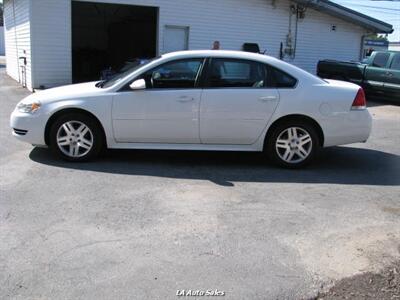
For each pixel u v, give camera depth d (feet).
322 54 68.74
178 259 12.91
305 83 22.15
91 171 20.79
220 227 15.10
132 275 12.03
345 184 20.44
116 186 18.83
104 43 87.71
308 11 65.82
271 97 21.83
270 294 11.39
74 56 80.59
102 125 21.74
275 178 20.93
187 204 17.04
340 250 13.70
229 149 22.44
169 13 56.29
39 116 21.75
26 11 52.54
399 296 11.46
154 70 21.75
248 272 12.35
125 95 21.58
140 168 21.61
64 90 22.59
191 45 58.29
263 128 22.09
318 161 24.39
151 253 13.20
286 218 16.08
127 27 81.35
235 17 60.13
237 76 22.02
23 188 18.21
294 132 22.29
